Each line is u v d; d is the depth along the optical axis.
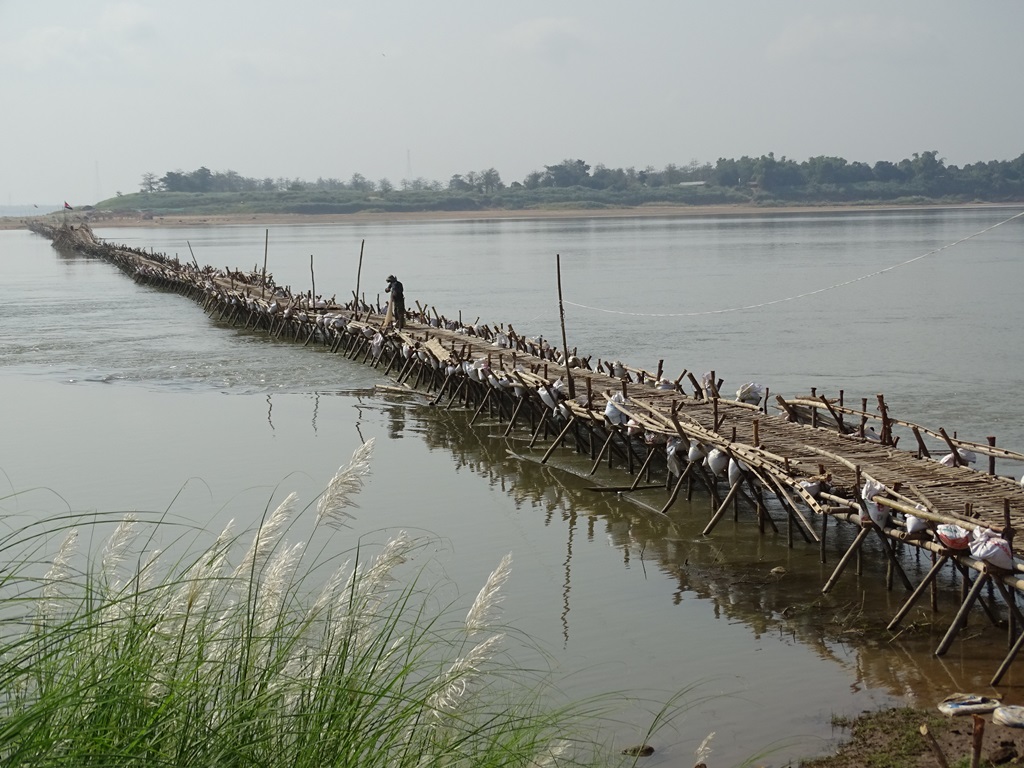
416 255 101.62
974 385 29.34
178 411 28.50
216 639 5.50
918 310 47.28
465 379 28.94
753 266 77.06
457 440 25.16
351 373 35.00
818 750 10.15
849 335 39.91
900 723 10.59
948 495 14.22
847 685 11.66
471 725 6.14
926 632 13.11
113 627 5.39
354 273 79.69
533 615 13.80
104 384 32.88
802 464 16.22
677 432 18.77
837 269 72.75
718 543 17.03
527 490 20.47
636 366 34.03
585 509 19.09
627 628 13.36
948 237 110.12
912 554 16.36
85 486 20.27
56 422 26.80
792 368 33.03
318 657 5.69
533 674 11.73
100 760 4.74
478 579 15.05
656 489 20.36
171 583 5.59
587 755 9.64
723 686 11.66
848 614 13.81
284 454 23.30
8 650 5.23
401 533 6.74
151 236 163.88
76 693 4.86
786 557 16.27
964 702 10.84
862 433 18.66
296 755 5.25
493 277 72.81
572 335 41.62
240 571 5.75
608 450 22.52
